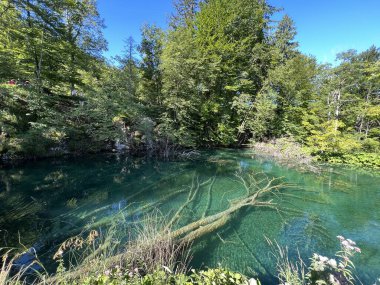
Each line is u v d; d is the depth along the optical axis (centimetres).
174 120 1664
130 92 1716
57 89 1634
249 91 2127
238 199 765
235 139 2014
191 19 2264
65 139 1346
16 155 1127
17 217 613
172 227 562
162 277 246
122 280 246
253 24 2141
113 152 1507
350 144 1498
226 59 1994
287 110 2014
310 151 1593
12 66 1246
